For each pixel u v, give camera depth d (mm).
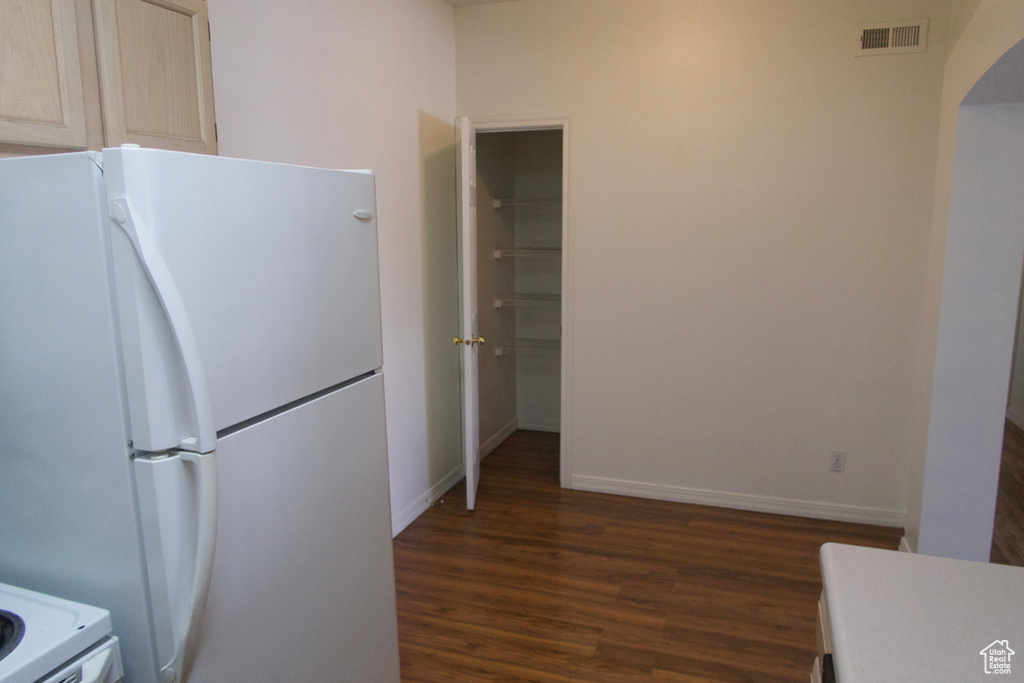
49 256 1139
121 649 1234
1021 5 1792
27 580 1307
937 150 3002
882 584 1105
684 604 2631
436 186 3613
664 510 3555
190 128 1693
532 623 2512
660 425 3646
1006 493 3932
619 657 2303
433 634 2447
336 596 1621
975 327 2582
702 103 3334
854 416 3320
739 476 3551
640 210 3506
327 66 2648
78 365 1153
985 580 1119
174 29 1631
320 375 1520
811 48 3143
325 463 1553
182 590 1180
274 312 1360
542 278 4863
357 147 2857
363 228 1683
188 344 1099
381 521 1809
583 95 3516
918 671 861
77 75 1375
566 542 3182
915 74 3023
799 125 3209
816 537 3217
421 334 3500
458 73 3730
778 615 2549
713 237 3412
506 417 4867
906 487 3289
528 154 4766
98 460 1172
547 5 3512
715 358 3500
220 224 1212
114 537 1188
